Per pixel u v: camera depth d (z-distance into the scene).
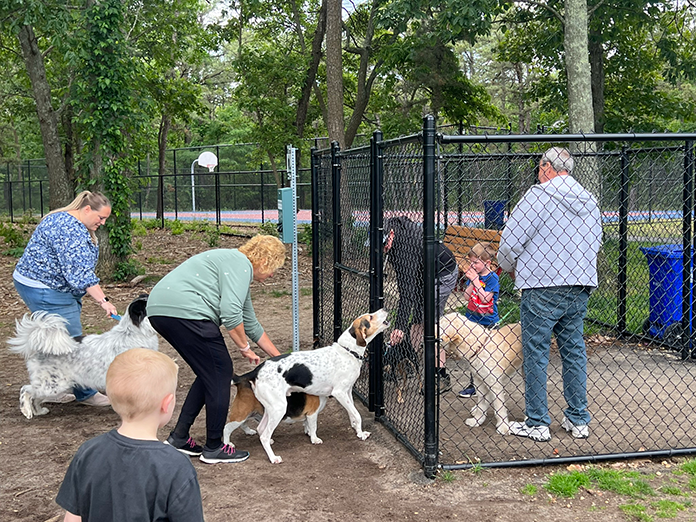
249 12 20.09
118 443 1.90
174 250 16.84
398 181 4.57
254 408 4.25
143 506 1.83
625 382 5.74
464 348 4.55
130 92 12.20
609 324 7.39
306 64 19.17
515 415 5.02
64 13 12.02
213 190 31.50
